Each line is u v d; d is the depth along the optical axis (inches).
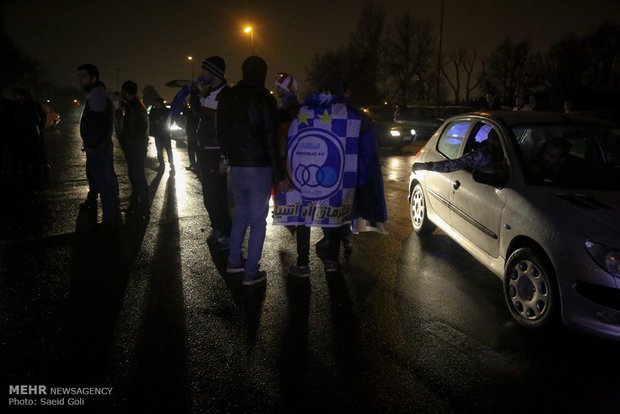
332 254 192.5
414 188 250.4
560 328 138.4
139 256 207.9
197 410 108.8
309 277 188.1
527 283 147.5
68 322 147.9
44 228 249.8
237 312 157.0
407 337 142.9
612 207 139.3
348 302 166.1
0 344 134.6
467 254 218.4
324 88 171.9
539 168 166.1
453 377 123.1
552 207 143.4
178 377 120.9
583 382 122.6
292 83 187.3
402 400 113.5
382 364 128.5
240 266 190.1
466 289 179.3
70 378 119.7
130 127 261.3
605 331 126.0
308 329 146.6
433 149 233.9
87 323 147.5
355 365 127.8
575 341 142.3
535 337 144.1
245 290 174.6
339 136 171.0
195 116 309.4
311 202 175.5
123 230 248.2
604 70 2075.5
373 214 185.9
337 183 174.4
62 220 266.5
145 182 272.2
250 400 112.6
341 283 182.7
